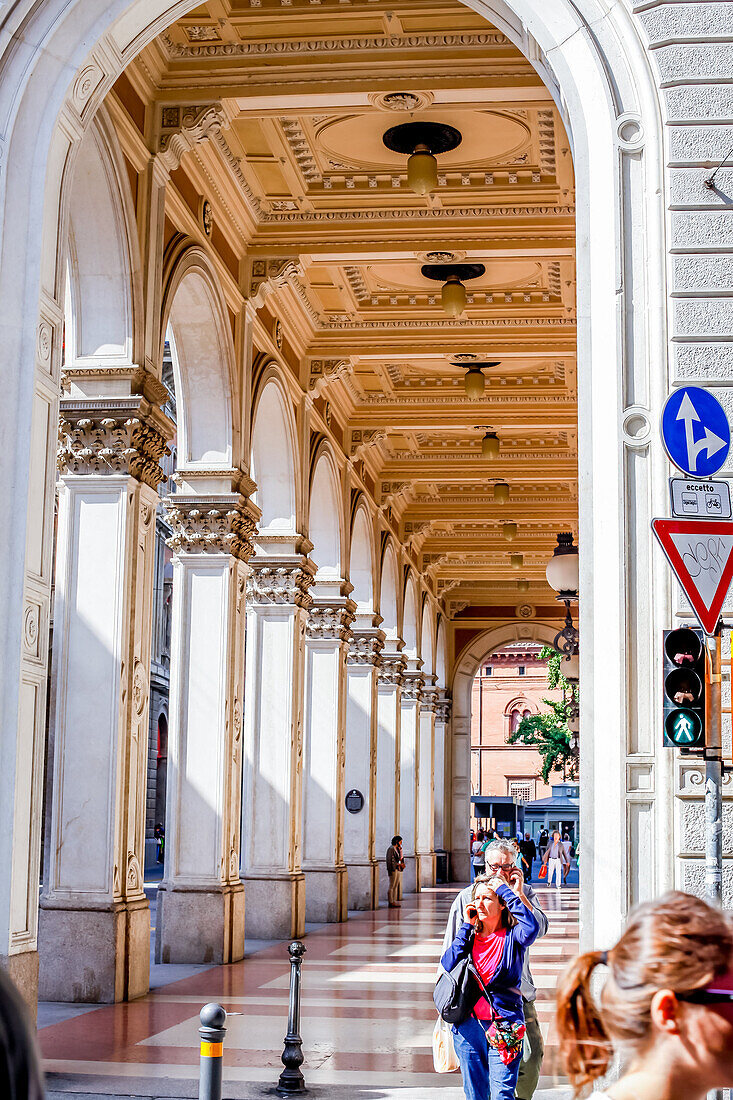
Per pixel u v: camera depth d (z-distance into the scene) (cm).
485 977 620
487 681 7862
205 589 1661
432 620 3947
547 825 5128
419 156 1407
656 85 819
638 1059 204
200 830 1620
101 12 896
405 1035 1121
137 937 1274
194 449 1666
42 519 873
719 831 649
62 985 1227
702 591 667
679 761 743
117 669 1273
